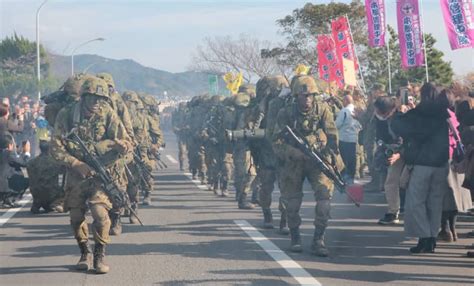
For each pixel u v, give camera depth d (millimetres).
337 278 13852
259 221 21016
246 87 24844
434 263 15188
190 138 33625
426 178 15805
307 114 15875
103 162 14398
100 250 14328
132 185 20547
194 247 16984
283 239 17969
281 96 16750
